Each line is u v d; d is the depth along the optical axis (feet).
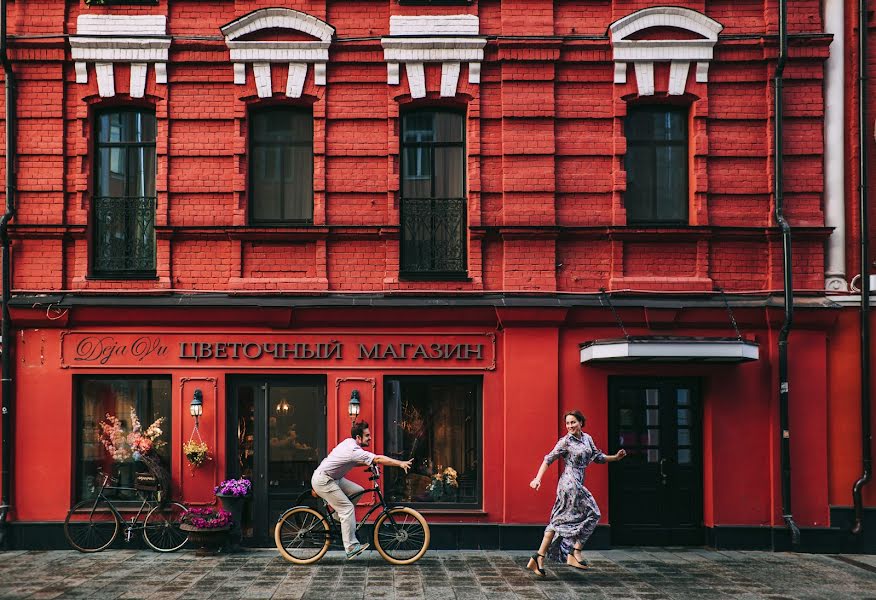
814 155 36.88
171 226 36.42
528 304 35.68
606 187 37.01
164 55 36.81
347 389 36.52
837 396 36.37
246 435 36.81
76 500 36.32
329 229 36.63
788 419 35.91
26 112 36.91
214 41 36.96
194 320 36.35
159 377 36.86
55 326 36.37
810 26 37.09
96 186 37.45
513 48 36.94
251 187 37.52
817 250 36.70
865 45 36.68
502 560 33.32
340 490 32.09
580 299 36.29
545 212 36.68
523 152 36.78
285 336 36.63
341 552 34.76
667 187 37.52
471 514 35.94
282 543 32.68
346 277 36.96
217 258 36.88
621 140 36.94
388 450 36.73
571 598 27.37
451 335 36.63
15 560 33.24
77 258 36.78
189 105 37.06
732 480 36.17
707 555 34.60
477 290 36.58
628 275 36.86
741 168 37.04
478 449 36.70
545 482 35.94
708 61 36.91
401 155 37.58
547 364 36.32
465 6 37.42
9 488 35.63
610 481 37.01
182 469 36.22
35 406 36.19
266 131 37.68
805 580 30.19
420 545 32.76
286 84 37.01
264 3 37.42
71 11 37.37
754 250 36.88
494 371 36.58
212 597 27.30
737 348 33.47
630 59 36.76
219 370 36.50
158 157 36.99
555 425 36.11
